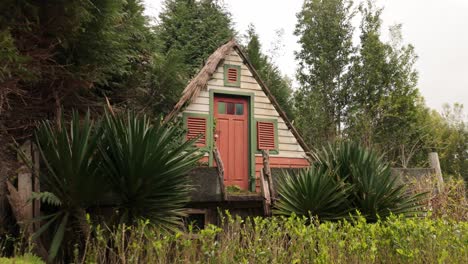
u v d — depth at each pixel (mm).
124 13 8922
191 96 10070
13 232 5945
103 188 6000
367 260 4547
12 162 6293
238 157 10680
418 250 4527
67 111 8273
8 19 5750
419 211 7492
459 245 4734
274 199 7895
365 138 18062
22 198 6043
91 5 6676
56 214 5773
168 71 10219
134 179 5887
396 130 19359
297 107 20656
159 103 10547
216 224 8211
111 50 7973
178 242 4637
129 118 6297
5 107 6844
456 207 9062
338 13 20625
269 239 4914
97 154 6031
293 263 4227
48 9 6086
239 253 4344
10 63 5516
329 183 7316
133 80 9961
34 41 6531
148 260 4559
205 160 10141
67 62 7145
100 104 8602
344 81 20156
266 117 11102
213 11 20375
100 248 4871
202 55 18453
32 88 7395
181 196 6391
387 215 7387
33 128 7445
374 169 7727
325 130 19375
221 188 7953
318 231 4859
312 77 20781
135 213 6094
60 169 5758
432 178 9680
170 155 6078
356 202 7629
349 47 20406
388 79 19641
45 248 6141
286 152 11094
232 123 10828
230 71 10961
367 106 19469
